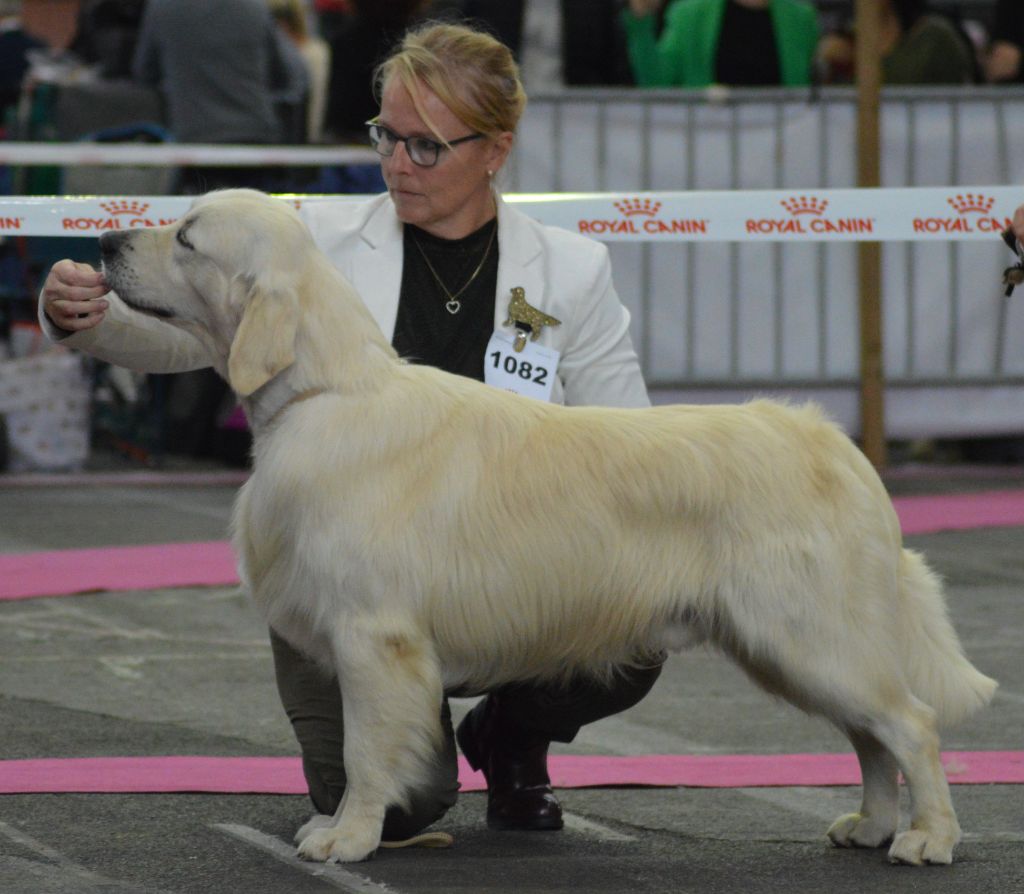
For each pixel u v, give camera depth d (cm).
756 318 1991
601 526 793
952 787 965
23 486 2014
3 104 2344
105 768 969
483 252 901
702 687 1211
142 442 2172
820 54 2266
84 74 2442
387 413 791
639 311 1975
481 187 892
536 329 891
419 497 784
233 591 1474
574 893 767
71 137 2100
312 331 788
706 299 1980
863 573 811
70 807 893
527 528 790
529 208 1185
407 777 798
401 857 823
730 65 2169
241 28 2119
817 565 801
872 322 1989
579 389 914
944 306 2023
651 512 797
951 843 821
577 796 952
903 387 2031
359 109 2131
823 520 806
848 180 1992
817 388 2008
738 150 1977
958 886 786
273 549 795
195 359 916
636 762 1016
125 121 2117
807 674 805
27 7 2705
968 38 2267
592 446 804
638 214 1188
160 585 1486
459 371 891
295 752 1020
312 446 782
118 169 1959
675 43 2181
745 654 823
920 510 1858
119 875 779
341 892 758
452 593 786
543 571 791
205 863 801
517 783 891
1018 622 1387
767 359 1997
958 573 1567
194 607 1415
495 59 874
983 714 1128
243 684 1180
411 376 811
